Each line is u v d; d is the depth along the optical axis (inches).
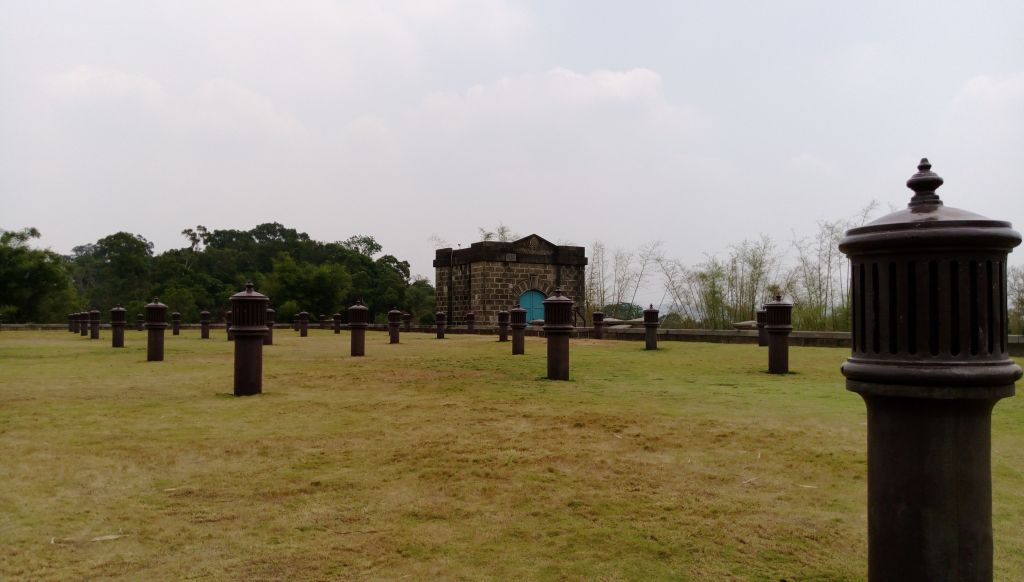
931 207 76.7
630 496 147.6
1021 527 128.1
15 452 186.9
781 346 389.1
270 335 762.2
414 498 146.3
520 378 368.5
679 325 1010.1
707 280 979.9
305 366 442.3
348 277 2025.1
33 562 111.4
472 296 1449.3
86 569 108.7
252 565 110.7
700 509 139.0
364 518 133.6
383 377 372.8
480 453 184.9
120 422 232.2
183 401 281.0
